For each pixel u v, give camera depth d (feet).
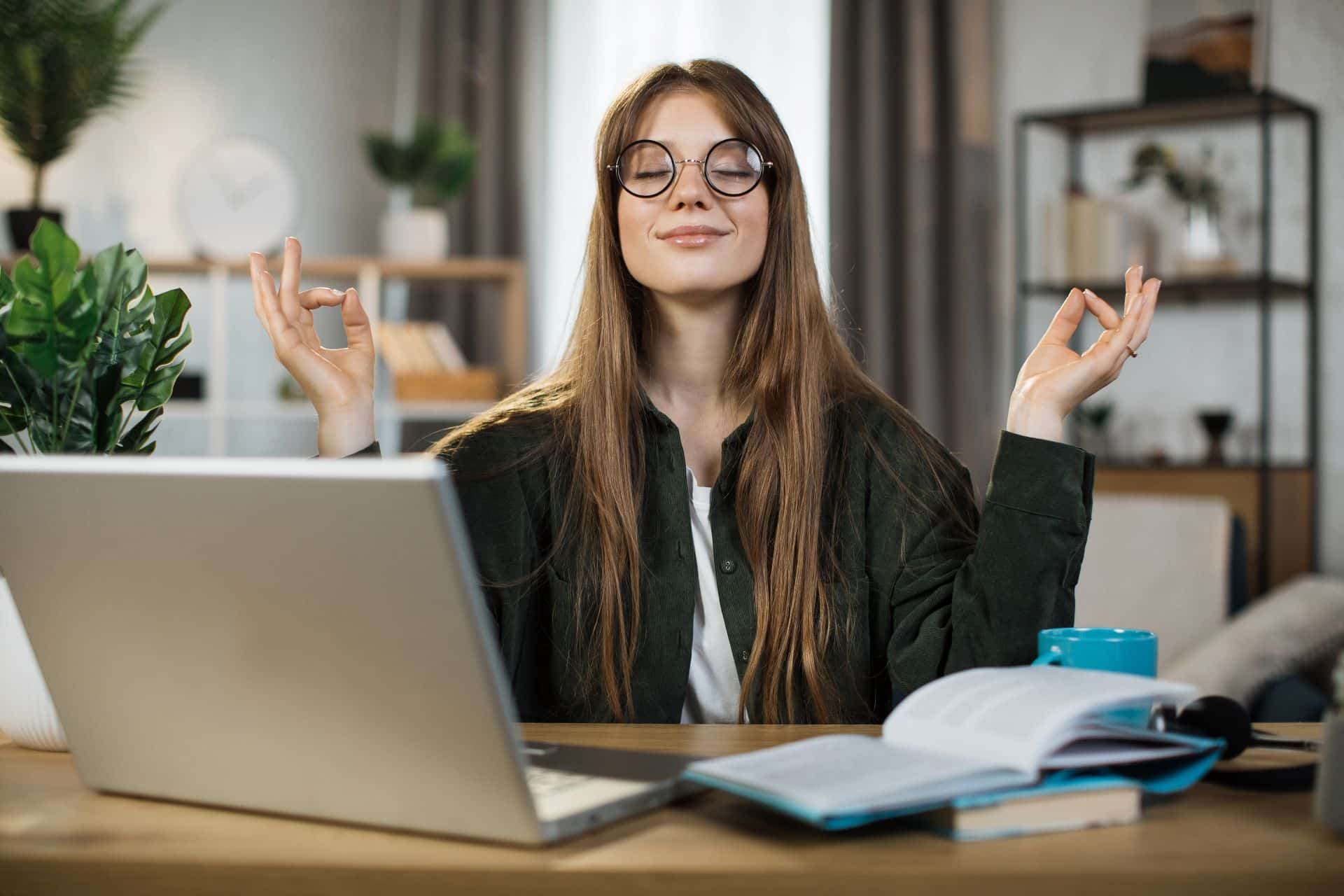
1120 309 12.44
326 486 2.28
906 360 13.70
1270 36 12.34
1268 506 11.36
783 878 2.20
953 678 2.92
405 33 15.71
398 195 15.78
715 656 4.51
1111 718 2.74
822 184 14.35
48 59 11.89
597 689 4.46
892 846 2.34
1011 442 3.65
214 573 2.46
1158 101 12.25
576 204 15.05
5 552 2.73
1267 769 2.76
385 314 15.42
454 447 4.68
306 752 2.50
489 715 2.27
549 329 15.15
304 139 15.47
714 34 14.64
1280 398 12.38
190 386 13.50
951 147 13.61
